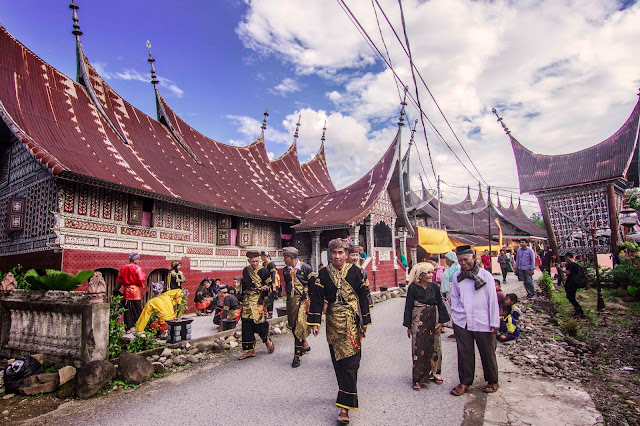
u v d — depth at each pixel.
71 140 11.30
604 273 14.35
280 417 4.52
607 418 4.37
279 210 18.94
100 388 5.50
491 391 5.14
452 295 5.42
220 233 15.40
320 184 27.25
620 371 6.20
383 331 9.26
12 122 10.02
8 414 4.84
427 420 4.32
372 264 17.95
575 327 8.68
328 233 19.50
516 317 8.27
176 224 13.46
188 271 13.69
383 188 19.19
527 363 6.51
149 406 4.97
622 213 13.70
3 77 11.17
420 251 24.47
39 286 6.66
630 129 21.41
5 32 12.24
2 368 6.28
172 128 17.83
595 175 20.88
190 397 5.24
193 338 7.96
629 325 9.24
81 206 10.27
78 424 4.50
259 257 7.27
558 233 21.89
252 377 6.02
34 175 10.97
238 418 4.52
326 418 4.47
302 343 6.59
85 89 14.33
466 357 5.13
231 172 19.53
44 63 13.05
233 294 9.45
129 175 11.69
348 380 4.29
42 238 10.14
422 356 5.38
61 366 6.13
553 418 4.29
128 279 8.62
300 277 7.02
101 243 10.64
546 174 22.67
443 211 36.94
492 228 40.66
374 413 4.55
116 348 6.59
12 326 6.98
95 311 5.97
